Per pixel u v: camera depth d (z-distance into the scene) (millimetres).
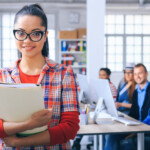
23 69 1203
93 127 2572
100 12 6191
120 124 2723
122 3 9562
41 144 1072
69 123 1125
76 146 4141
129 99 4250
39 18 1126
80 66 8867
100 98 2887
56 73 1196
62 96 1173
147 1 9758
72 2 9359
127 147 3012
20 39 1122
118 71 9914
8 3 9125
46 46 1271
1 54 9453
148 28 9992
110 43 9930
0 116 1020
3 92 962
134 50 9984
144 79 3354
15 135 1053
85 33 8805
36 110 1006
